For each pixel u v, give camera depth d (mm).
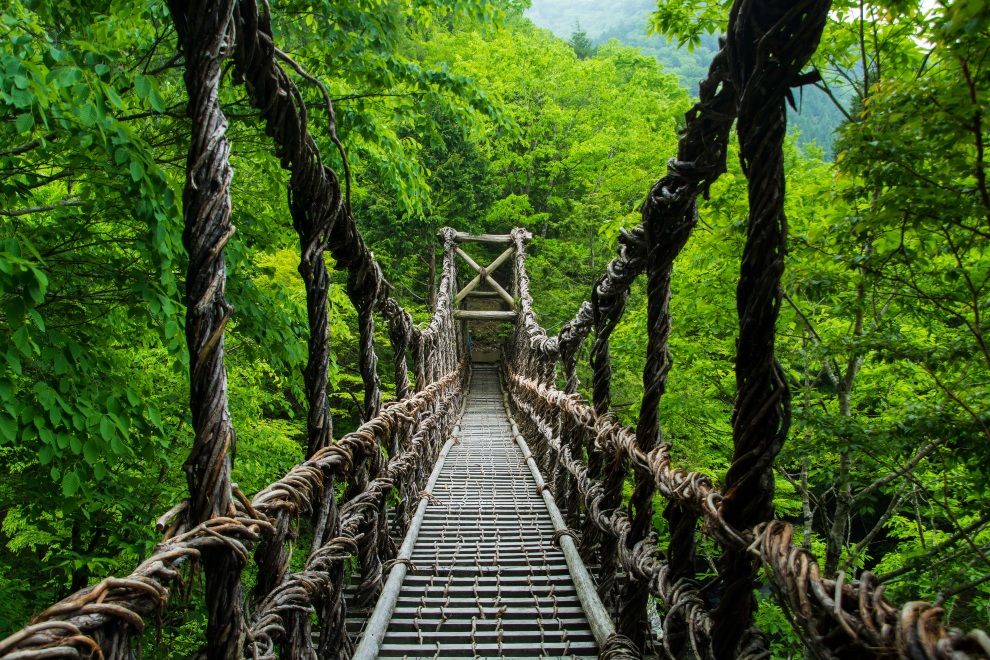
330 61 4004
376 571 2902
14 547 4312
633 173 11094
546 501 4879
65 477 2727
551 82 17188
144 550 3738
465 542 4016
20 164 2824
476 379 17750
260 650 1304
